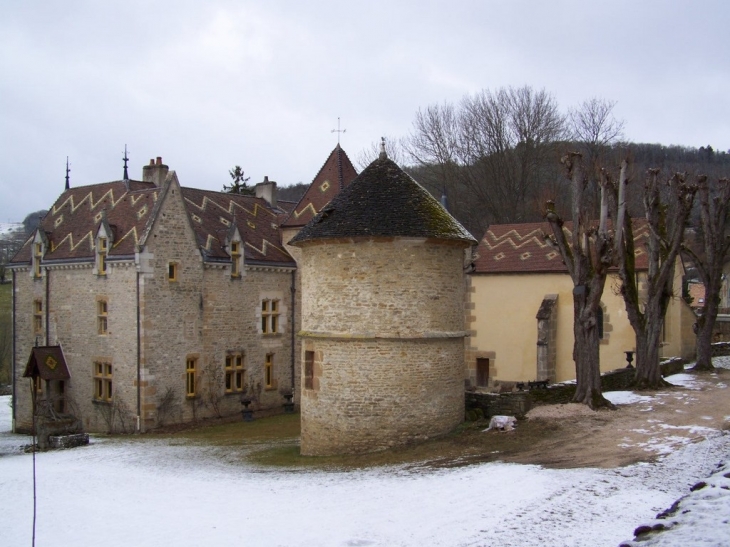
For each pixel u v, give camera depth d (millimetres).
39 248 32781
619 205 23094
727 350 38281
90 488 17453
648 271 25516
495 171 48656
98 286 29703
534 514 12227
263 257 33188
